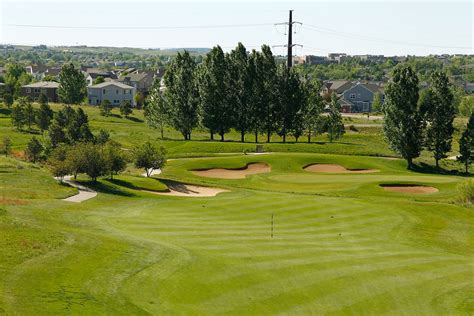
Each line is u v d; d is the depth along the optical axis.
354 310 29.41
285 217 54.28
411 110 104.31
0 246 35.00
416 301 31.28
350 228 51.06
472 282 35.16
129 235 42.31
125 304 27.89
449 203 65.88
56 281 30.08
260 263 36.12
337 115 131.62
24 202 54.75
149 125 138.75
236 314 27.84
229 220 51.81
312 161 100.06
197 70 132.25
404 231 51.41
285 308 29.05
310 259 37.97
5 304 26.30
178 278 32.16
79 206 55.84
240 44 124.75
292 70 125.31
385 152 118.75
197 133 150.38
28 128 138.00
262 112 124.50
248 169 96.31
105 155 72.62
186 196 69.31
